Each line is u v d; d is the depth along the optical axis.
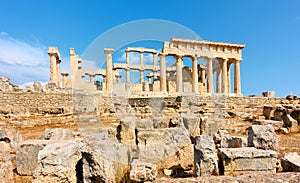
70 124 15.20
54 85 26.80
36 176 5.07
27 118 17.83
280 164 6.57
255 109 21.94
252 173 5.79
